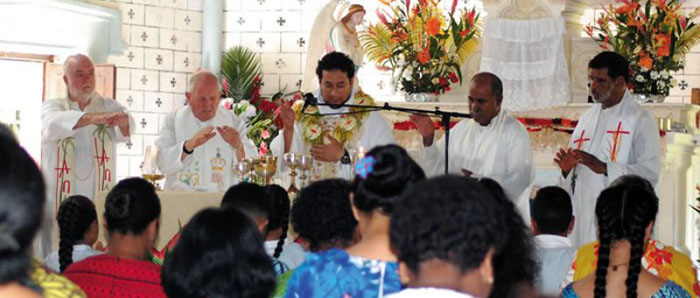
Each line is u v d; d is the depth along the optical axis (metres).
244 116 10.62
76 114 7.10
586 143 6.17
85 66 7.45
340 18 9.84
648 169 5.95
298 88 11.73
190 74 11.67
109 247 3.10
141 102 11.29
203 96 6.66
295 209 2.90
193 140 6.34
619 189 3.09
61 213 3.70
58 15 10.23
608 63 6.00
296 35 11.75
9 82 10.44
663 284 3.15
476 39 9.12
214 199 5.73
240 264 2.21
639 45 8.61
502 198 2.42
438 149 6.15
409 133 8.56
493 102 5.99
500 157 6.00
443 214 1.78
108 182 7.62
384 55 9.29
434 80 8.86
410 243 1.80
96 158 7.55
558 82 8.70
